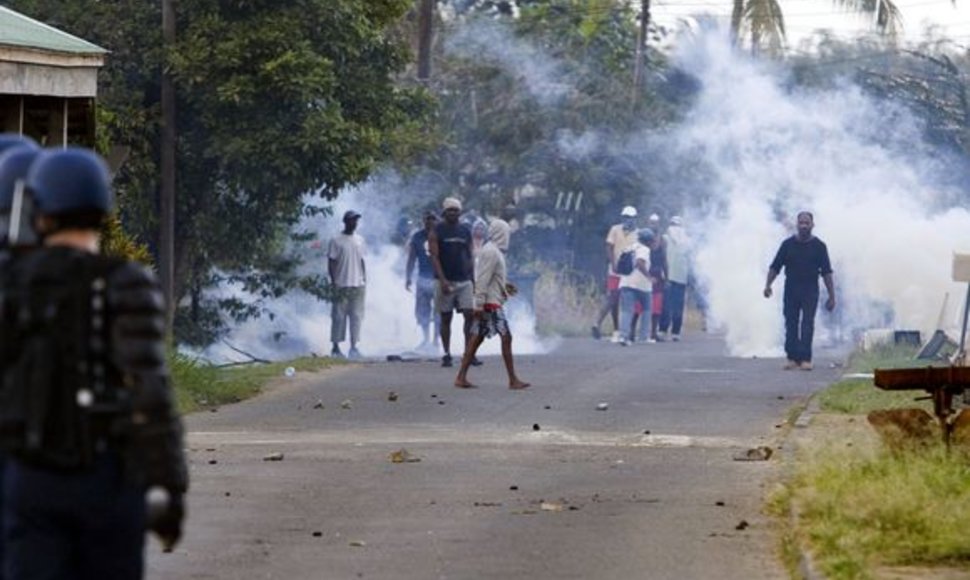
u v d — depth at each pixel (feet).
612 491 89.40
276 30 181.06
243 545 74.23
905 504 73.31
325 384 148.56
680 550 73.51
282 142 181.68
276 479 92.68
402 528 78.59
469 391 143.54
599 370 165.78
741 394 141.49
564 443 109.50
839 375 160.35
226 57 180.04
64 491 42.47
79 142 130.11
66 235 44.01
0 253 45.62
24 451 42.42
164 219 185.06
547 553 72.84
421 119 202.39
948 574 64.49
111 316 43.09
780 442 108.78
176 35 183.93
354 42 186.80
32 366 42.70
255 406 131.75
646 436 113.29
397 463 99.50
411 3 195.42
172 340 167.63
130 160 185.78
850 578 63.16
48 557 42.52
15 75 113.60
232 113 183.32
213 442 108.99
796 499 80.23
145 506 43.14
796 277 169.27
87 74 122.11
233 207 192.65
